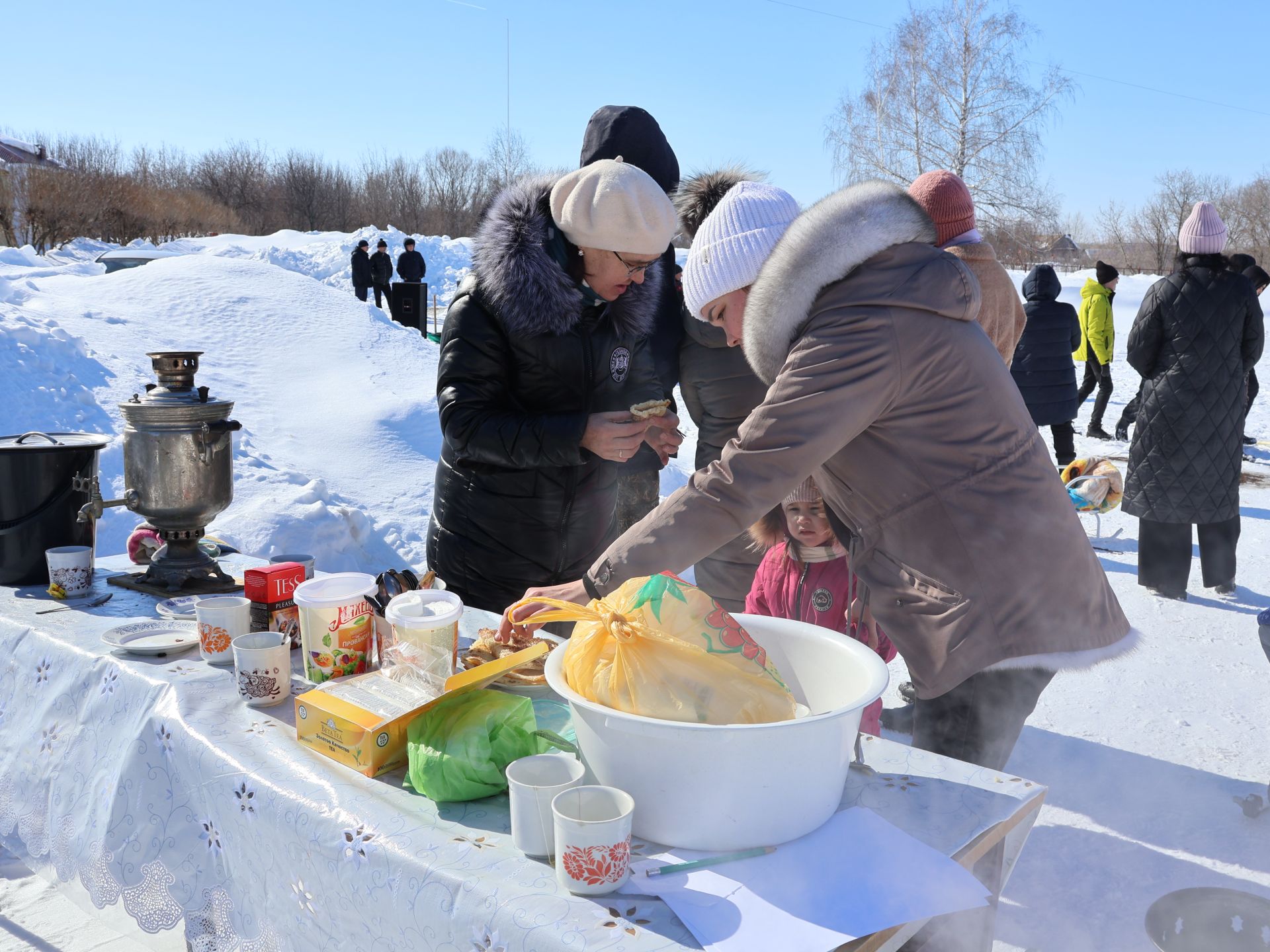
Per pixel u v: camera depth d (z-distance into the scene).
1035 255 30.69
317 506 4.86
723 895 1.10
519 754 1.35
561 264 2.39
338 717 1.43
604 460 2.62
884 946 1.14
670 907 1.09
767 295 1.63
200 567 2.29
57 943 2.09
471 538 2.60
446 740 1.33
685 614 1.23
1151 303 4.47
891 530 1.69
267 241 33.28
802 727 1.16
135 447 2.21
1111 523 6.19
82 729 1.79
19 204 29.53
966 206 3.21
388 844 1.22
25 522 2.26
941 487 1.62
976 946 1.41
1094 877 2.42
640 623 1.23
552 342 2.42
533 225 2.35
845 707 1.21
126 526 4.77
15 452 2.23
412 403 7.58
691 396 3.01
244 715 1.60
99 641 1.90
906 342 1.55
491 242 2.37
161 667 1.77
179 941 1.98
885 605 1.74
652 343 2.82
